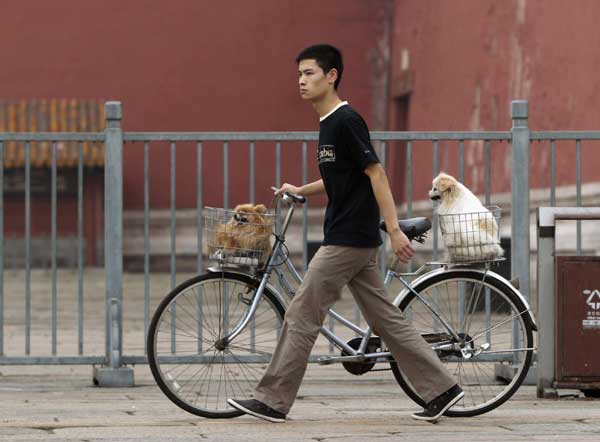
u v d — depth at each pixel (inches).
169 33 2175.2
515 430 458.0
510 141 631.2
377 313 474.0
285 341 469.7
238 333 499.2
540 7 1478.8
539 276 550.9
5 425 475.2
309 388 607.5
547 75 1451.8
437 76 1952.5
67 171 2068.2
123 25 2167.8
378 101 2228.1
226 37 2183.8
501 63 1638.8
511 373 570.6
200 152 626.5
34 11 2156.7
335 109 465.4
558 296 544.4
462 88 1817.2
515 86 1581.0
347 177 464.4
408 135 626.2
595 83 1278.3
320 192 494.0
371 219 468.1
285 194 493.0
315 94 466.0
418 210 2032.5
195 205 2156.7
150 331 485.1
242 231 484.7
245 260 485.1
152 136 628.1
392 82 2213.3
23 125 2078.0
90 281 1795.0
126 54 2167.8
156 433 450.6
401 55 2165.4
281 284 492.4
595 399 553.6
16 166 2060.8
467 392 501.4
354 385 619.8
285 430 455.5
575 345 544.7
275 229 503.8
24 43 2154.3
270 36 2191.2
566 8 1380.4
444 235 494.6
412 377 474.9
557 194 1396.4
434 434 446.6
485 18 1706.4
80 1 2162.9
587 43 1305.4
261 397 471.5
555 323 547.2
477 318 546.3
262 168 2155.5
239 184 2155.5
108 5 2166.6
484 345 489.4
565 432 453.4
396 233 458.9
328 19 2213.3
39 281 1801.2
